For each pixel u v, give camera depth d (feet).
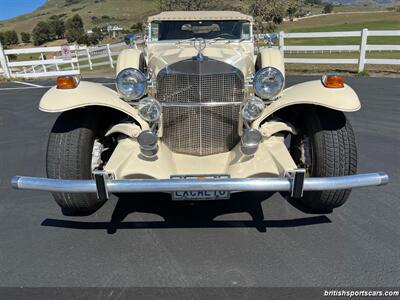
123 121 11.49
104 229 10.80
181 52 12.27
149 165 10.16
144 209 11.89
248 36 15.07
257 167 10.12
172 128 11.19
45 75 51.26
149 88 11.65
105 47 56.90
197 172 10.58
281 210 11.64
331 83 10.55
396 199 12.23
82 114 11.10
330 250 9.54
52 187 8.97
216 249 9.70
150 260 9.30
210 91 10.76
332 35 40.75
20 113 26.66
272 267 8.91
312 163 10.84
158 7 49.88
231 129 11.21
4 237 10.45
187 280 8.54
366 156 16.02
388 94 28.48
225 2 48.62
